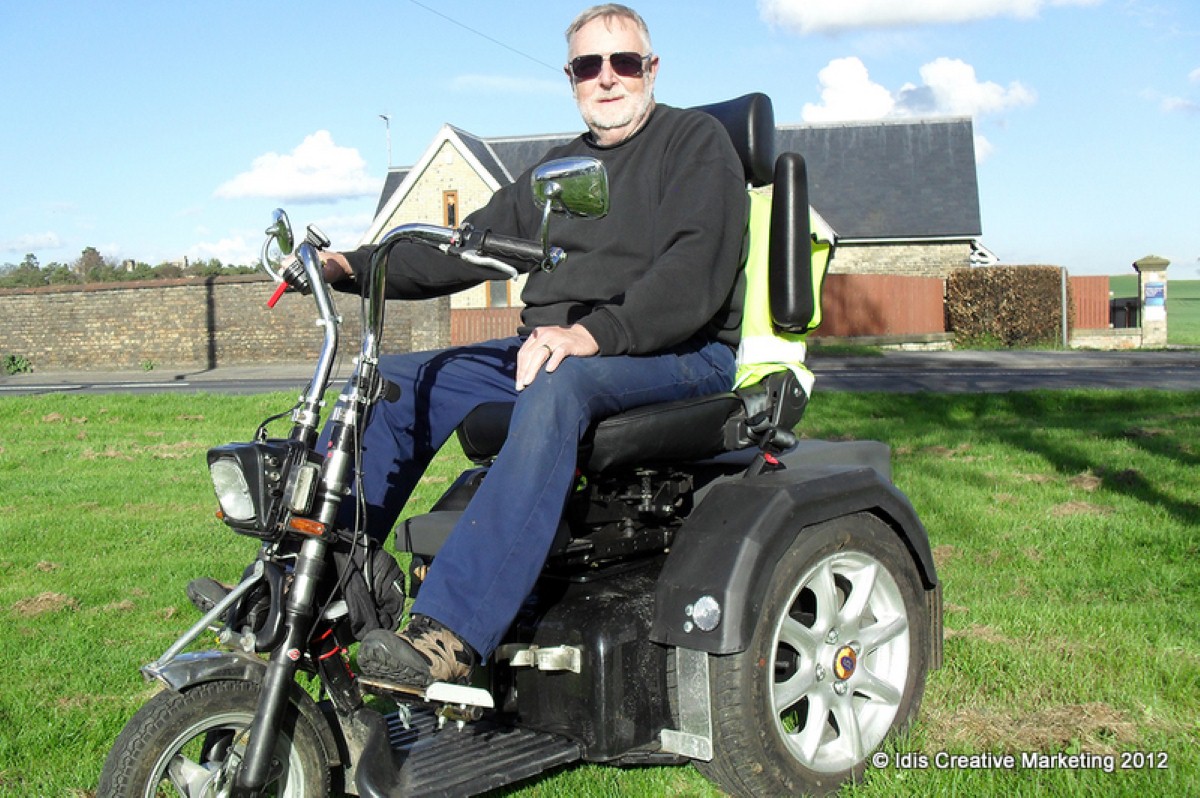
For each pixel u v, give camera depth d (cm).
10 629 466
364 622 265
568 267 323
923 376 1920
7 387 2105
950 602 472
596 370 279
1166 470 788
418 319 2533
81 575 558
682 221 302
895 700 322
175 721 241
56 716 366
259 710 244
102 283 2761
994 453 899
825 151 3809
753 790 284
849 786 297
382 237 268
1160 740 319
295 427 261
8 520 695
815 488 297
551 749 278
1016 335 3059
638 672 286
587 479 298
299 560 251
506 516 264
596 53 324
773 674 287
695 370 309
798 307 319
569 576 305
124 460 965
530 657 285
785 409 315
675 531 327
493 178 3322
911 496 712
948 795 288
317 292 265
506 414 312
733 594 275
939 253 3625
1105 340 3067
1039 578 513
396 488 306
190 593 261
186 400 1374
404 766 267
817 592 303
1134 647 400
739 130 347
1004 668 382
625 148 329
